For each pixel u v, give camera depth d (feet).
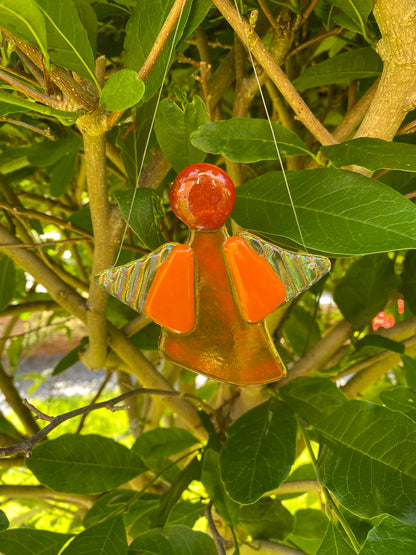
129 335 1.42
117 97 0.78
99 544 1.06
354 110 1.17
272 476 1.05
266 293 0.78
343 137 1.17
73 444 1.30
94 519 1.43
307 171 0.92
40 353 7.21
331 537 0.95
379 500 0.91
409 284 1.44
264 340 0.81
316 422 1.07
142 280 0.78
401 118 0.92
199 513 1.44
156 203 0.95
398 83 0.88
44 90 0.88
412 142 1.23
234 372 0.83
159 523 1.16
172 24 0.77
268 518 1.28
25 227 1.51
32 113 1.19
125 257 1.46
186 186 0.74
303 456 3.33
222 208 0.75
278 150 0.86
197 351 0.82
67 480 1.27
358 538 1.00
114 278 0.79
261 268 0.77
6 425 1.86
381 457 0.96
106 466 1.30
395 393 1.17
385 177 1.30
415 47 0.84
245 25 0.89
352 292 1.44
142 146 1.13
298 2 1.10
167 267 0.77
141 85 0.75
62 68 0.82
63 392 6.21
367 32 0.97
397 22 0.82
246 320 0.79
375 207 0.83
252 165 1.78
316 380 1.22
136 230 0.89
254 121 0.92
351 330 1.47
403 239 0.79
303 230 0.87
